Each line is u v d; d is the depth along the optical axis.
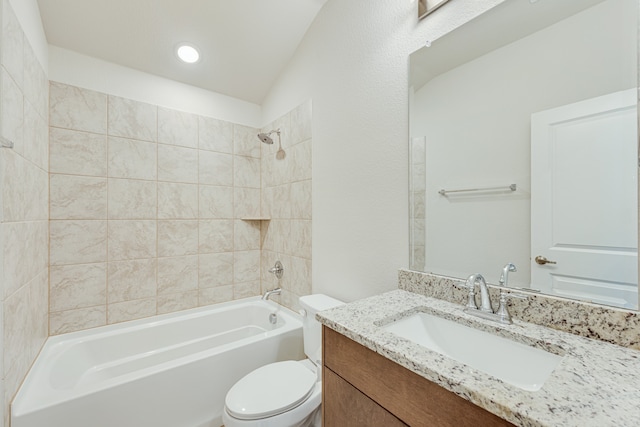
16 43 1.14
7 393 1.04
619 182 0.74
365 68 1.46
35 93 1.38
